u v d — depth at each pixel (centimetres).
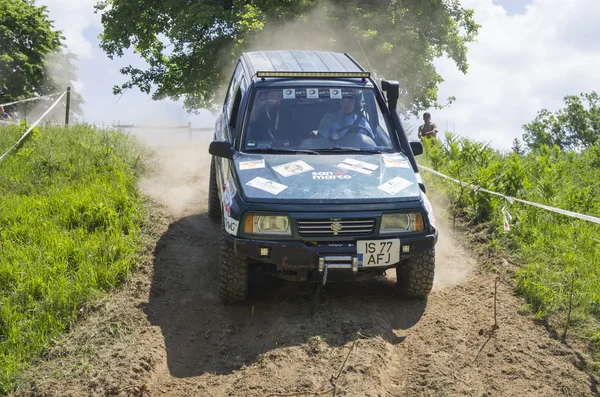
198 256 730
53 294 577
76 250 664
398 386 467
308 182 560
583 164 1172
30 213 771
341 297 604
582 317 550
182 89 2791
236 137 630
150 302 607
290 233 536
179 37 2427
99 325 552
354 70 702
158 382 482
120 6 2672
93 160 1021
